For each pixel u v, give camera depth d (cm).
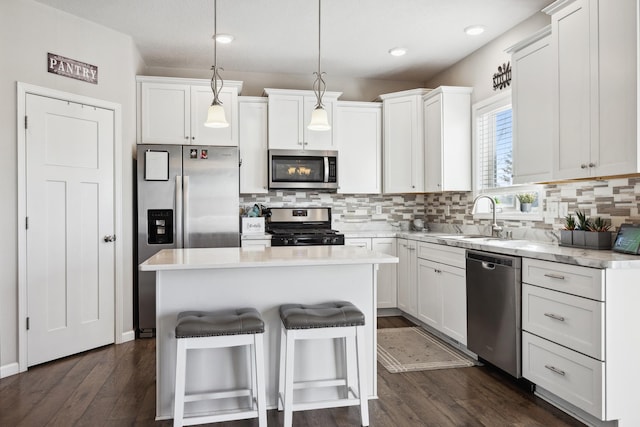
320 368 243
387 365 304
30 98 302
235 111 425
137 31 368
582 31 247
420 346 347
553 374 237
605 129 233
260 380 203
